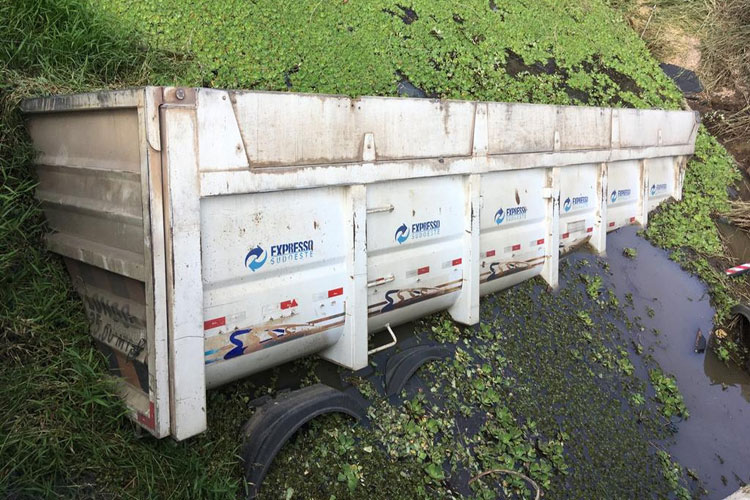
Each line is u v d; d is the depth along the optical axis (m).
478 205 5.39
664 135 8.22
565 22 10.13
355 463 4.21
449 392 5.01
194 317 3.52
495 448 4.79
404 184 4.82
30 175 4.42
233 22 6.32
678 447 5.63
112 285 3.83
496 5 9.44
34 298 4.11
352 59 6.72
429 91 7.00
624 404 5.77
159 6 6.05
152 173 3.30
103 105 3.57
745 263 8.09
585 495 4.83
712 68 11.44
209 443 3.87
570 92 8.55
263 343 4.00
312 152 4.04
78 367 3.90
